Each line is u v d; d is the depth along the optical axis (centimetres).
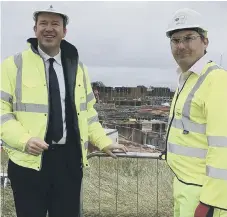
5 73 324
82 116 342
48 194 345
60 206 346
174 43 281
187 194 277
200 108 266
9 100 324
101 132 373
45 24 321
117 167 577
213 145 251
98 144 372
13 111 327
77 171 347
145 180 589
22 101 319
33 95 319
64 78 335
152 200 536
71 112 335
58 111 327
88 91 363
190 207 276
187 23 272
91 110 372
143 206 522
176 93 294
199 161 272
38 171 326
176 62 286
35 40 334
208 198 250
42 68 323
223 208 245
